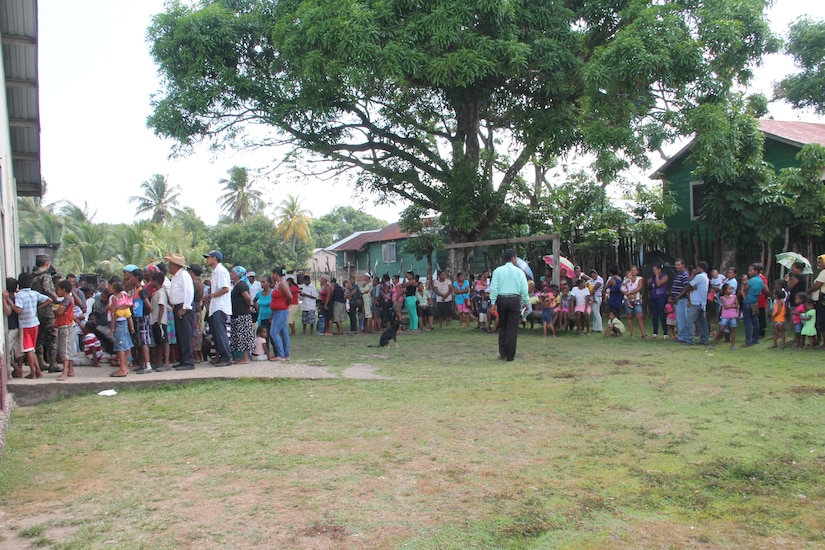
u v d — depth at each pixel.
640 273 19.67
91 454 5.91
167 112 17.94
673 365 10.24
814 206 15.37
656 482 4.89
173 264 10.21
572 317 15.89
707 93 15.34
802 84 26.11
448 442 6.08
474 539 3.93
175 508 4.49
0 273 9.26
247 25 17.72
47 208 46.09
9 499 4.76
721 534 3.97
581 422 6.71
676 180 21.27
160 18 18.06
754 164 16.52
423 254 27.52
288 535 4.00
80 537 4.01
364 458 5.61
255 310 13.76
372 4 15.64
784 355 11.09
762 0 16.39
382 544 3.87
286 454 5.76
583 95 17.48
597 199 20.70
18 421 7.29
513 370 10.20
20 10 12.00
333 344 15.23
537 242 22.45
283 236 61.72
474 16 15.34
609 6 16.52
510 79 17.52
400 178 21.11
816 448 5.58
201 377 9.30
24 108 15.09
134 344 10.12
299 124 19.19
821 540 3.87
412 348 13.86
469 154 20.44
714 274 13.46
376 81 18.45
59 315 9.25
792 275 12.21
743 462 5.28
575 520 4.21
